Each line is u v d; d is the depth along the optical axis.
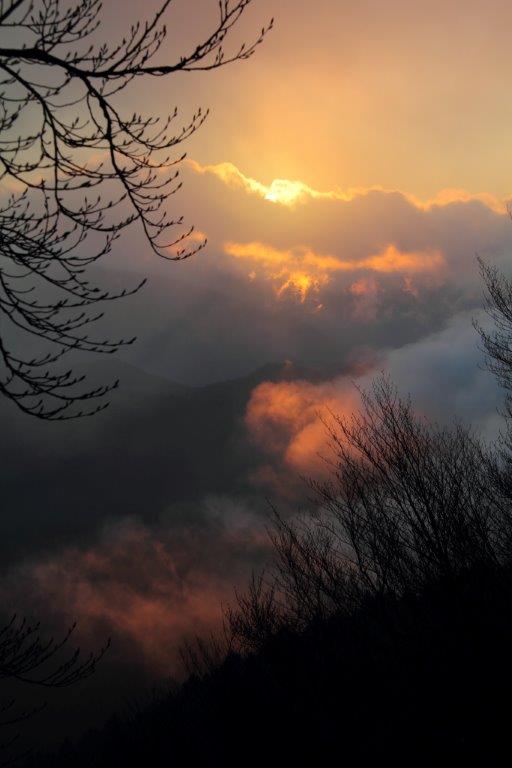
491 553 8.47
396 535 8.91
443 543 8.38
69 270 4.48
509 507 9.01
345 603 9.22
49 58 4.09
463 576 8.31
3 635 4.66
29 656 4.66
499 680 7.81
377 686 8.88
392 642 8.84
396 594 8.81
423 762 8.31
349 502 9.30
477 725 7.93
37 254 4.35
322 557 9.36
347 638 9.24
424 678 8.32
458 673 8.12
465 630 8.12
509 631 7.89
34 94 4.31
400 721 8.58
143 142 4.62
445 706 8.18
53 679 4.70
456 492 8.73
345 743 9.14
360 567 8.96
